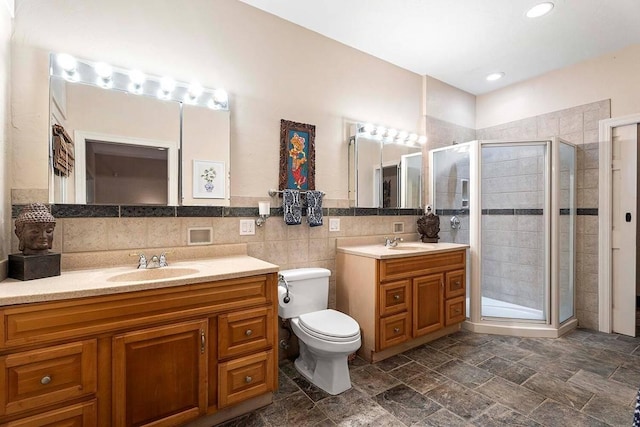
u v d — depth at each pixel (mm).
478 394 1832
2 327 1074
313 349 1880
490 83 3447
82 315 1203
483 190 3223
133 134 1783
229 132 2072
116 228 1736
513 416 1629
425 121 3217
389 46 2691
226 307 1522
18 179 1521
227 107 2066
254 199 2193
